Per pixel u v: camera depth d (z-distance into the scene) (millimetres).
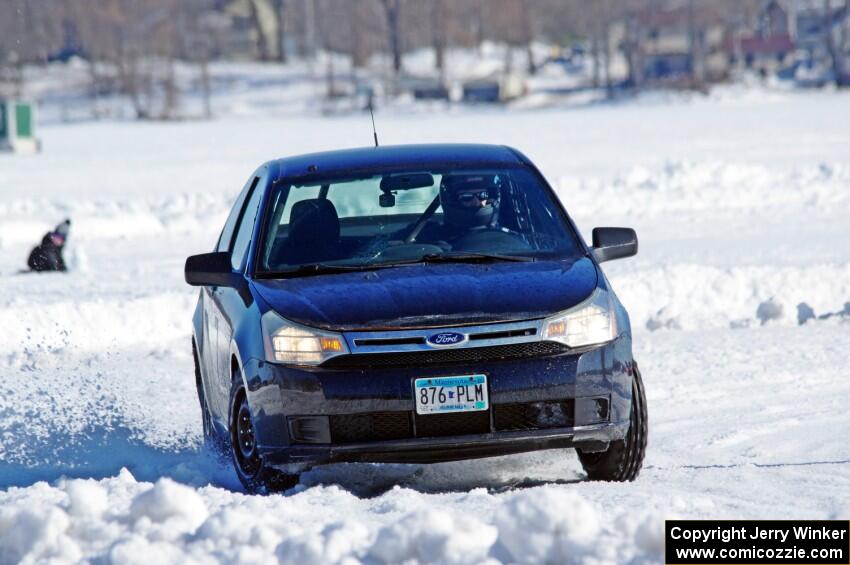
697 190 88375
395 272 21938
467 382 19734
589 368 20203
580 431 20203
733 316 45406
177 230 86688
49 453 26688
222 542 15289
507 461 23875
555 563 14078
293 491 20391
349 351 19891
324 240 23094
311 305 20719
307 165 25156
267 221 23625
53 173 152500
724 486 20344
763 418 28109
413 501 18672
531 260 22531
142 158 180500
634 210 84750
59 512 16125
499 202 23938
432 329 20000
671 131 187750
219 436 24719
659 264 52656
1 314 44562
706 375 33781
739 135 166375
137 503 16625
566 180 95438
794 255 56969
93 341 44438
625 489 19922
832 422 27219
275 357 20203
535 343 20125
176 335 46219
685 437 26469
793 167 97375
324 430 19812
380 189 24047
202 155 180500
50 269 62688
